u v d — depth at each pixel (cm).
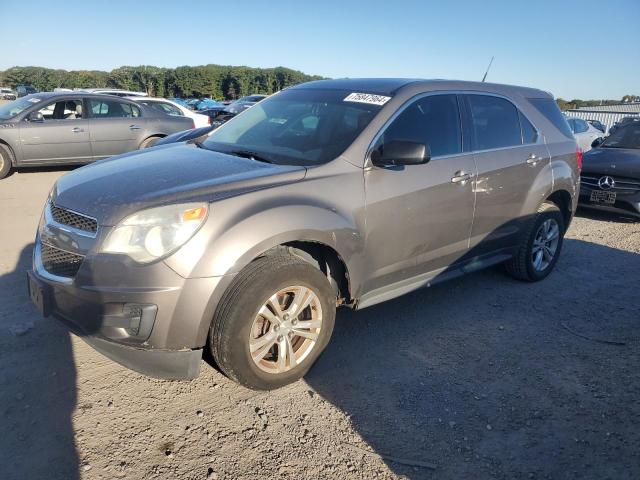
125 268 260
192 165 328
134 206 270
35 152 943
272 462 255
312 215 302
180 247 262
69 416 279
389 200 346
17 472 238
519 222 468
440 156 391
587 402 317
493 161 429
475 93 439
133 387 308
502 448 274
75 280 270
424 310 438
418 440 277
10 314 384
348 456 263
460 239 412
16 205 722
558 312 446
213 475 244
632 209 757
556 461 266
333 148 346
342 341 377
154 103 1178
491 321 422
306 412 295
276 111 417
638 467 263
